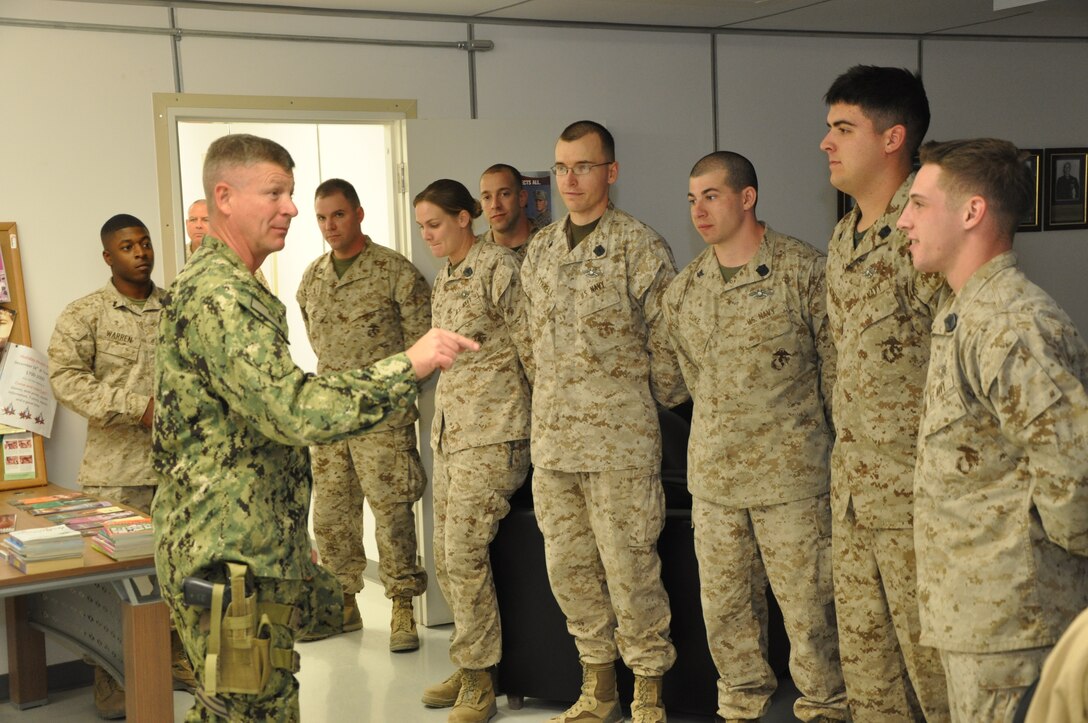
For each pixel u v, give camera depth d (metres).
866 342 2.75
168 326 2.39
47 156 4.38
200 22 4.63
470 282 4.03
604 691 3.77
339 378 2.28
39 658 4.28
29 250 4.36
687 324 3.37
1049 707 1.50
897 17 5.79
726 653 3.44
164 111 4.57
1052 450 2.08
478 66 5.26
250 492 2.38
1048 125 6.79
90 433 4.23
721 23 5.73
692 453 3.41
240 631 2.33
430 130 4.98
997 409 2.17
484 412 3.95
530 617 4.00
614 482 3.57
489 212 4.46
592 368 3.59
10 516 3.68
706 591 3.41
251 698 2.40
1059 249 6.88
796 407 3.25
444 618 5.08
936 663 2.71
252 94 4.74
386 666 4.55
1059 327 2.18
